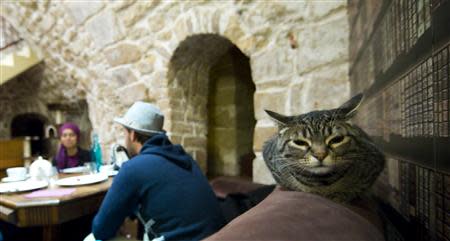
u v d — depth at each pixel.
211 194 1.16
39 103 4.84
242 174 2.66
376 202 0.82
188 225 1.03
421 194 0.53
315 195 0.65
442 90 0.44
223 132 2.79
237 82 2.70
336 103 1.29
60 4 2.60
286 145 0.81
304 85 1.40
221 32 1.71
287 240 0.43
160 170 1.05
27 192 1.20
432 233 0.48
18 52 3.54
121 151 1.89
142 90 2.26
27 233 1.60
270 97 1.54
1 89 4.60
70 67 3.29
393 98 0.68
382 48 0.76
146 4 2.06
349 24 1.21
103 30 2.42
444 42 0.43
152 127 1.34
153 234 1.06
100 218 1.05
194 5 1.81
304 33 1.39
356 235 0.47
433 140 0.47
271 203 0.61
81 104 4.27
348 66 1.24
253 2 1.55
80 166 2.05
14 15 3.17
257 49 1.58
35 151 4.84
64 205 1.12
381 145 0.80
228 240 0.43
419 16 0.52
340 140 0.74
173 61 2.05
